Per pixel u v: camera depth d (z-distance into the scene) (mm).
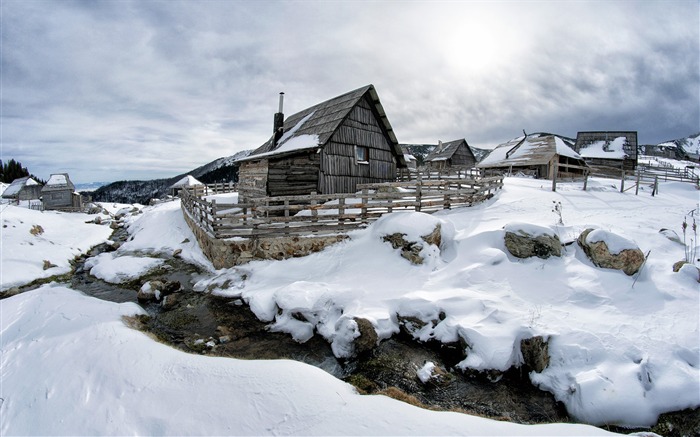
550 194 16906
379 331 7938
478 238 10688
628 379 5770
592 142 36938
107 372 6293
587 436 4785
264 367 6547
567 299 7980
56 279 13195
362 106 17641
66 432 4926
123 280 12531
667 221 12562
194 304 10148
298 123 19047
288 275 10984
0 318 8641
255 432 4789
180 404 5406
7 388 5934
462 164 50062
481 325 7402
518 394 6270
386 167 19234
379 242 11430
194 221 16656
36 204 40375
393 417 5113
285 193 15852
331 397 5605
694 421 5242
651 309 7309
